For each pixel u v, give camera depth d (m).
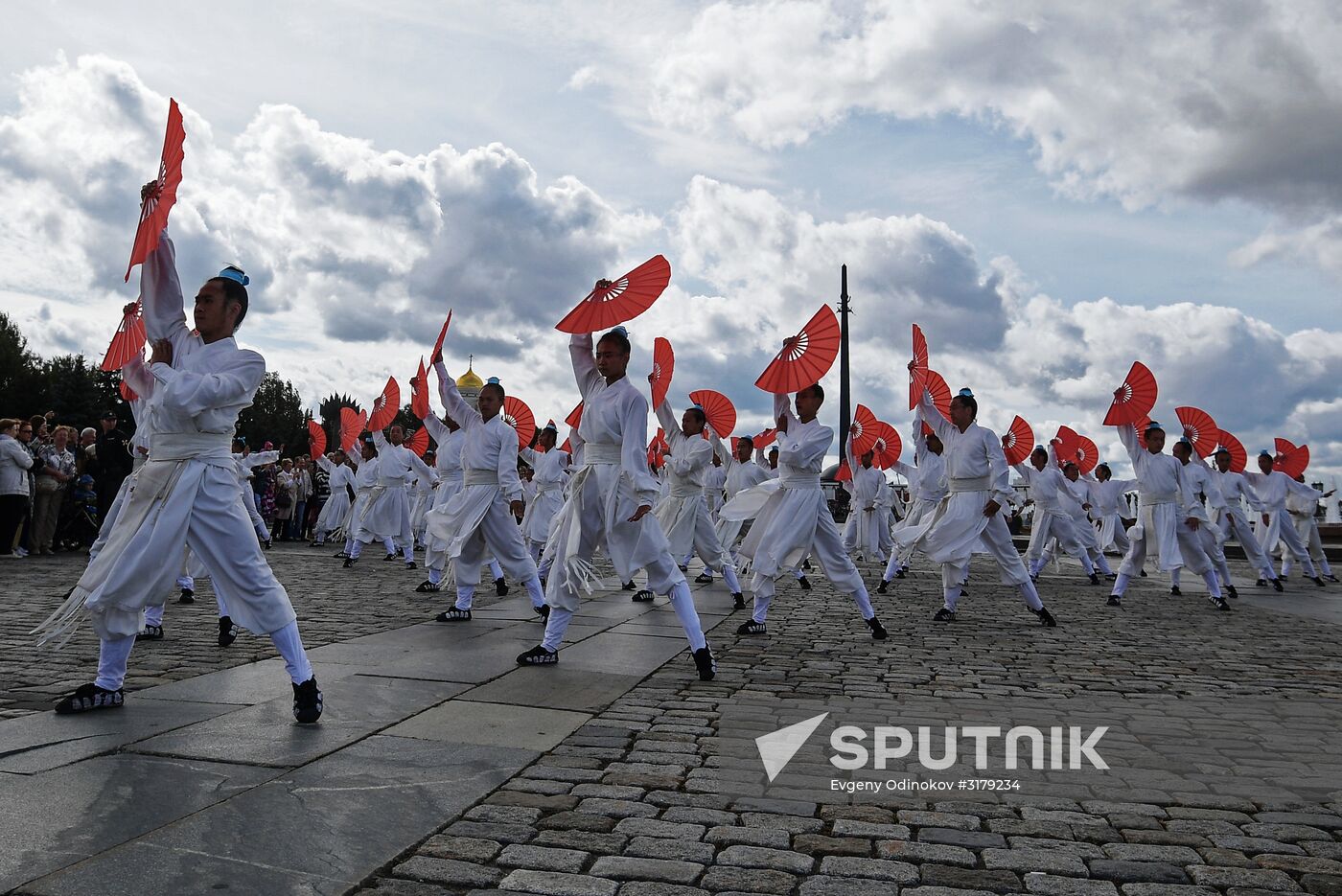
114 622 4.70
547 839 3.25
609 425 6.60
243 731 4.39
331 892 2.73
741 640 8.21
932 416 10.23
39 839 3.02
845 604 11.53
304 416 80.62
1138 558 12.31
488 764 4.07
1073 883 3.03
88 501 16.92
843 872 3.07
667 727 4.87
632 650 7.35
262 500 21.00
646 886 2.89
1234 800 3.93
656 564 6.38
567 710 5.14
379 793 3.62
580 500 6.64
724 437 14.11
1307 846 3.42
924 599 12.30
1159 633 9.31
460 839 3.21
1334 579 17.20
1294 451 17.50
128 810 3.30
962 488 10.06
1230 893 3.00
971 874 3.08
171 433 4.75
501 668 6.30
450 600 10.64
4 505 14.65
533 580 9.27
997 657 7.57
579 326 6.29
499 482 9.03
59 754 3.91
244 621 4.65
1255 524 19.59
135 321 5.27
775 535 8.52
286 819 3.29
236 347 4.95
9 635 7.13
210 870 2.83
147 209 4.45
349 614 9.12
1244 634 9.35
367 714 4.85
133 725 4.43
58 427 16.45
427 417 12.39
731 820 3.51
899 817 3.61
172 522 4.63
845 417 44.72
